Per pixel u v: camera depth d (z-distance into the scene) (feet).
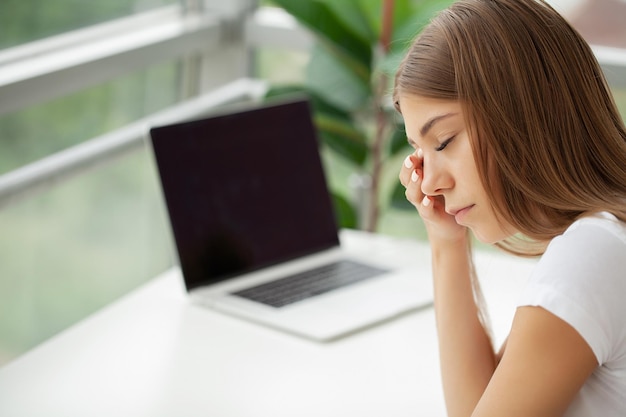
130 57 8.65
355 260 6.48
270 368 4.97
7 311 8.13
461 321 4.71
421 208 4.76
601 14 9.20
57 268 8.63
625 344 3.52
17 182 7.48
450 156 3.80
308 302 5.72
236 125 6.30
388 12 8.49
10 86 7.09
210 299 5.72
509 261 6.57
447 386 4.64
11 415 4.45
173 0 9.96
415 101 3.80
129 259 9.77
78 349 5.15
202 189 6.03
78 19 8.42
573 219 3.75
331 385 4.80
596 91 3.76
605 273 3.47
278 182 6.41
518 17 3.69
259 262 6.20
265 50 10.67
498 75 3.62
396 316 5.61
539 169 3.63
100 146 8.56
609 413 3.64
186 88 10.30
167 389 4.73
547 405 3.51
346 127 8.91
